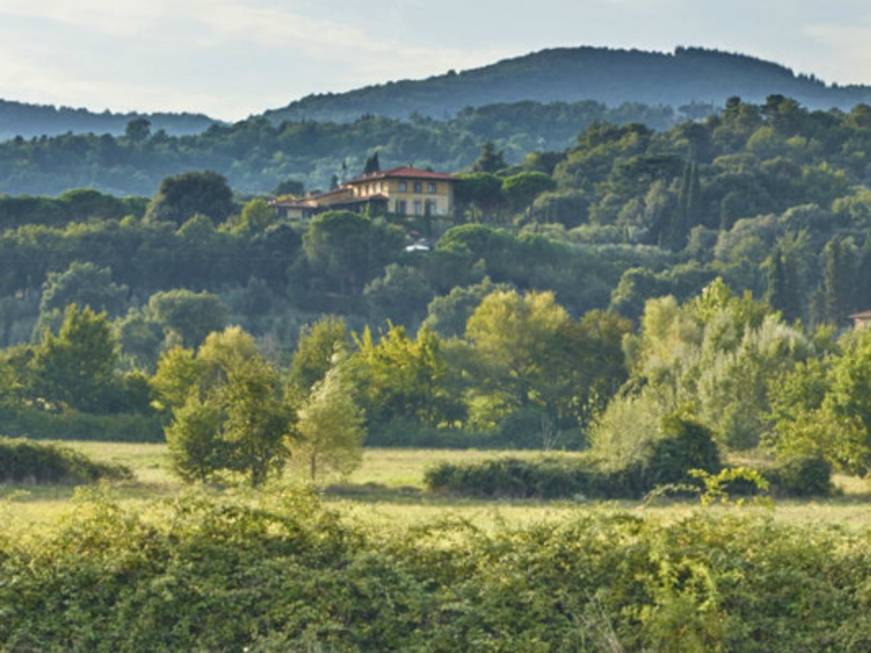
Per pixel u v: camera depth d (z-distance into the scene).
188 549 35.62
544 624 34.31
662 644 33.34
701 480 116.25
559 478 115.69
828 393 127.25
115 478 119.25
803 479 116.88
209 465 117.12
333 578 34.88
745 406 150.62
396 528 37.06
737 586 34.62
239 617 34.41
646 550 35.25
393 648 34.06
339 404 122.12
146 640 34.06
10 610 34.16
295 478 39.03
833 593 34.34
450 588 35.09
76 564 35.09
